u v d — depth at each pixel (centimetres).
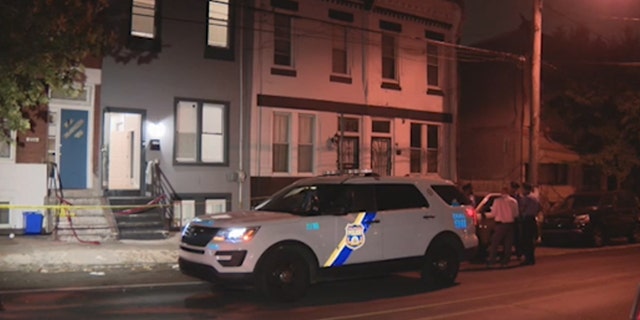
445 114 2398
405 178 1114
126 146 1766
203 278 919
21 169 1633
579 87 2461
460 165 2781
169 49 1808
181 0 1828
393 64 2277
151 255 1370
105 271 1205
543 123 2572
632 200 2062
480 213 1541
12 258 1278
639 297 519
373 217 1029
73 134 1709
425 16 2338
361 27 2167
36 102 1450
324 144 2058
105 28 1709
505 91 2628
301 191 1075
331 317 840
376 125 2220
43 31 1227
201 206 1841
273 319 823
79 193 1683
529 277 1236
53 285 1048
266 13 1944
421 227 1084
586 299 994
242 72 1919
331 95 2081
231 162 1894
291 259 936
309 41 2038
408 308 912
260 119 1925
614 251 1761
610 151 2422
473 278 1222
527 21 2534
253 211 1046
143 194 1756
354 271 1002
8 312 835
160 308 885
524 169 2545
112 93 1727
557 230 1886
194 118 1852
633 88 2430
